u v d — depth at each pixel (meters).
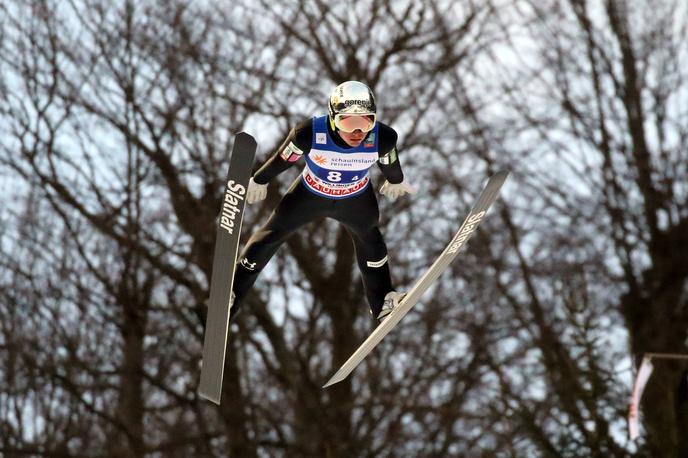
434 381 65.75
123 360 63.97
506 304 69.00
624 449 42.97
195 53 65.38
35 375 59.47
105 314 63.66
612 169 71.50
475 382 64.44
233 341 62.31
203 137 65.69
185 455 61.62
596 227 71.12
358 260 21.53
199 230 62.88
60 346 63.59
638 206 70.44
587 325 45.59
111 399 67.69
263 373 70.25
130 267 64.38
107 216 63.78
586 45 74.56
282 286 66.00
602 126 72.44
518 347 65.81
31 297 63.69
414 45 69.94
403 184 20.73
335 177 19.27
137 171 64.62
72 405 62.34
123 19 65.88
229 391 60.94
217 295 18.83
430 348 66.81
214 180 64.06
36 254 66.12
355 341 64.75
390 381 64.75
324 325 68.50
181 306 63.03
